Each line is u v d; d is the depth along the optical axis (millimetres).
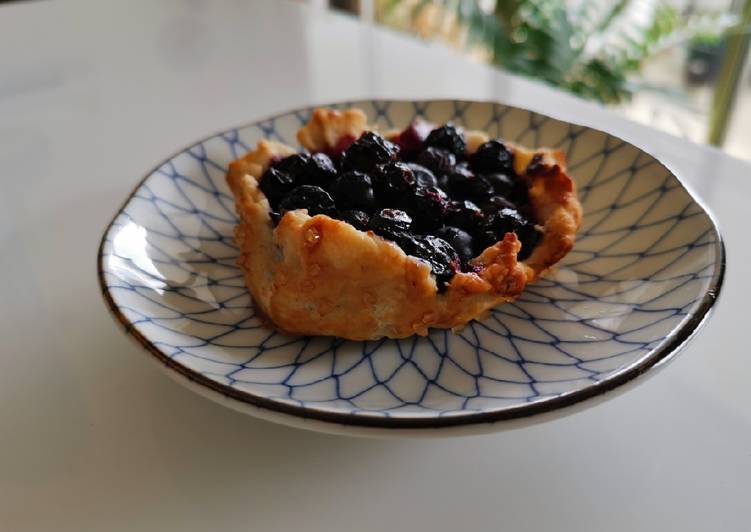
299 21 417
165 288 186
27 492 150
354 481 151
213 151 232
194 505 147
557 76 485
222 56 369
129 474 154
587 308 185
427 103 254
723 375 172
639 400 167
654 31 511
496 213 194
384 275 170
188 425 163
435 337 180
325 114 225
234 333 180
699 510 144
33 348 186
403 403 160
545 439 159
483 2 546
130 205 200
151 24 415
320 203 188
